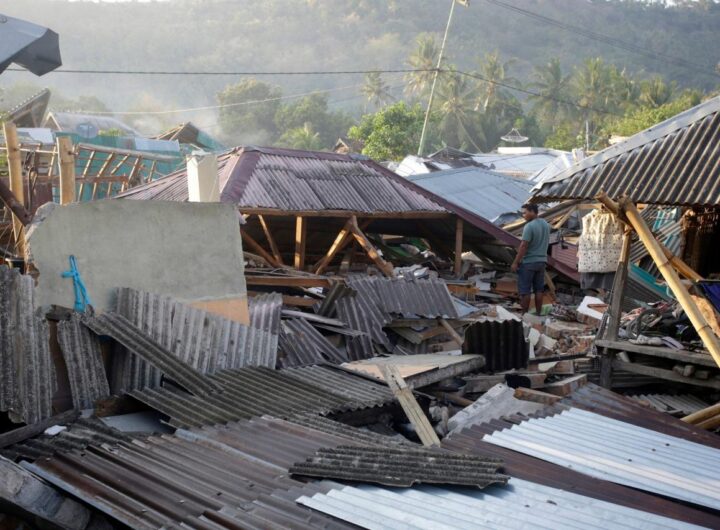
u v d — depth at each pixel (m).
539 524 4.52
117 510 4.59
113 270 7.33
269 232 14.69
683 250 11.47
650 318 10.53
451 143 82.81
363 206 14.39
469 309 12.48
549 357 9.97
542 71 85.62
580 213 22.25
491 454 6.08
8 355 5.92
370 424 7.57
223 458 5.43
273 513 4.53
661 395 9.64
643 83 75.44
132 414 6.55
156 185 15.63
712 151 8.77
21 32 6.28
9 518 5.60
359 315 10.62
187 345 7.53
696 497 5.52
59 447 5.57
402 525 4.37
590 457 6.09
